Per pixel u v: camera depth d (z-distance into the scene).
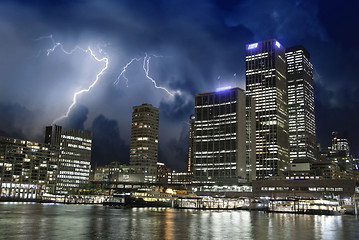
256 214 186.38
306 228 104.81
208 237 80.50
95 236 77.69
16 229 87.12
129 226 100.50
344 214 199.25
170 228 97.88
